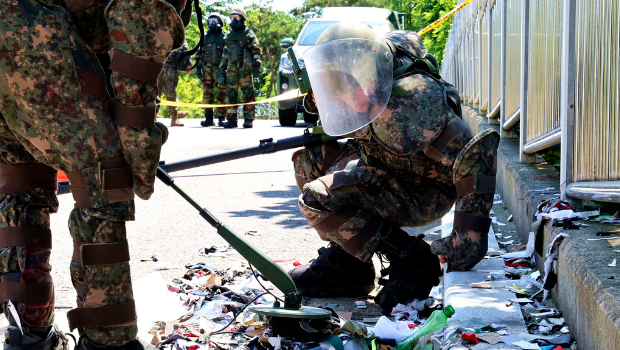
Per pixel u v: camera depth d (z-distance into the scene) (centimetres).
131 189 219
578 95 333
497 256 358
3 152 225
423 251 311
